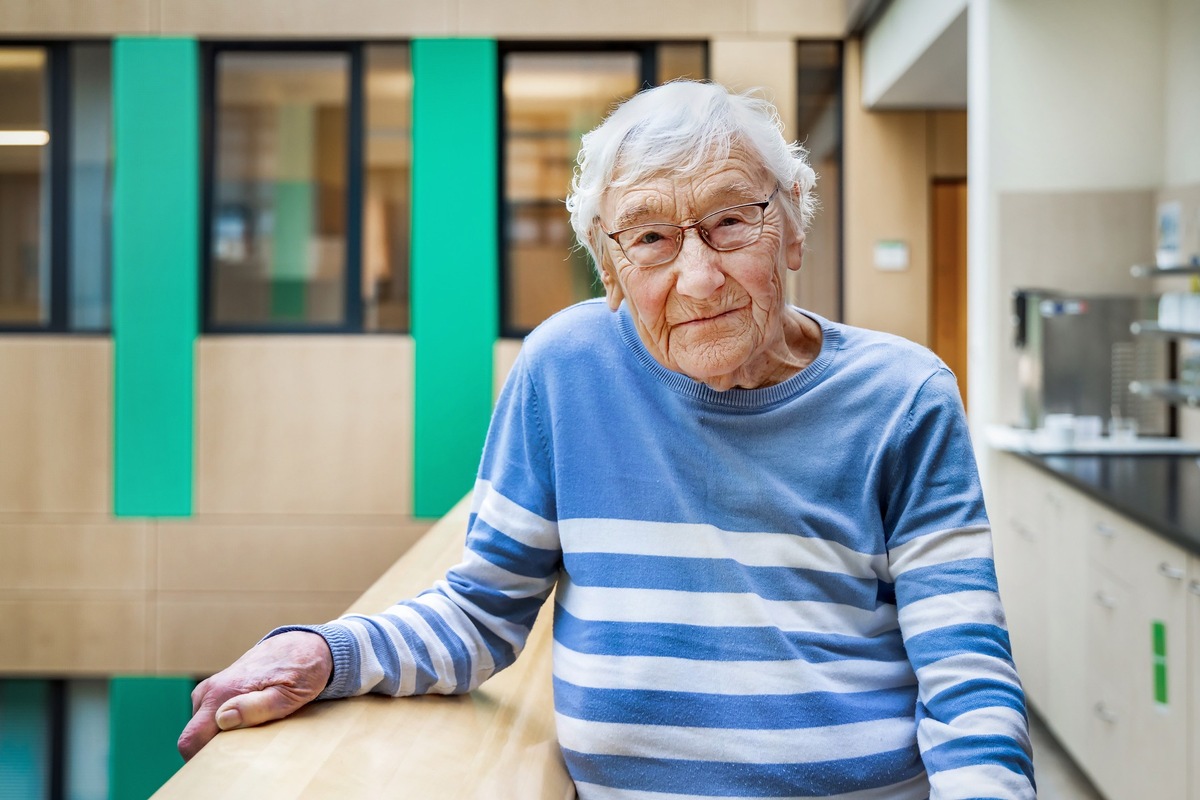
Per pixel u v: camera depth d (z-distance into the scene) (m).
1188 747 2.44
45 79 5.88
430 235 5.73
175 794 0.88
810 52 5.71
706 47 5.72
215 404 5.86
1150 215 3.91
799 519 1.04
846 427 1.04
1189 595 2.42
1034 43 3.88
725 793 1.03
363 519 5.86
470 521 1.18
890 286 5.70
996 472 3.95
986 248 3.96
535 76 5.77
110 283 5.95
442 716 1.10
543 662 1.36
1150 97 3.88
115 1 5.70
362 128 5.80
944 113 5.65
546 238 5.81
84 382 5.88
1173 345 3.89
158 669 5.90
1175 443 3.79
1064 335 3.91
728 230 0.98
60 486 5.89
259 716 1.03
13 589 5.91
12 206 5.96
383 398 5.83
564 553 1.10
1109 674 2.96
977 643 0.97
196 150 5.77
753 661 1.03
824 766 1.01
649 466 1.07
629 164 0.98
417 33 5.66
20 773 6.00
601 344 1.11
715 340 0.99
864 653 1.05
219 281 5.93
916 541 1.02
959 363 7.16
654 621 1.04
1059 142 3.91
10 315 5.98
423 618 1.14
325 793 0.89
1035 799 0.93
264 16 5.68
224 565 5.88
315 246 5.92
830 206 5.74
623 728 1.04
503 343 5.77
